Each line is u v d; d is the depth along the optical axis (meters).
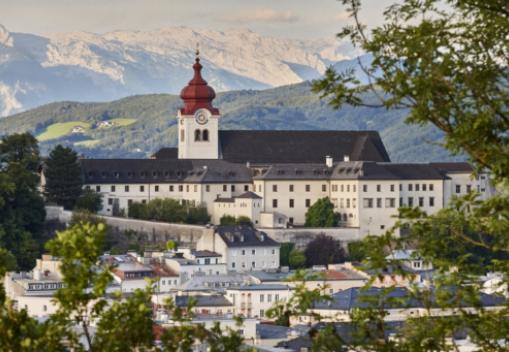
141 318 151.38
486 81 147.50
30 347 146.75
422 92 147.50
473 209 155.88
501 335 151.50
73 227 151.88
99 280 150.12
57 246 149.62
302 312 156.38
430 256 155.62
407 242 156.88
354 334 155.00
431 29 148.88
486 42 148.88
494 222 153.25
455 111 148.38
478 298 152.88
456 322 152.62
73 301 149.62
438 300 153.88
